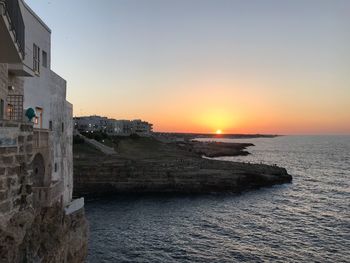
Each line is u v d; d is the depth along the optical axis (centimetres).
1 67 1817
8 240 1308
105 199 7356
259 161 16400
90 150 10650
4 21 1308
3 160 1296
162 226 5128
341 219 5559
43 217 1806
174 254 3941
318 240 4466
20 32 1608
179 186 8062
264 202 6956
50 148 2089
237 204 6769
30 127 1481
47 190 1858
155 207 6488
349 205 6688
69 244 2395
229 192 8056
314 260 3784
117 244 4259
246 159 17525
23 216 1393
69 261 2406
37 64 2434
